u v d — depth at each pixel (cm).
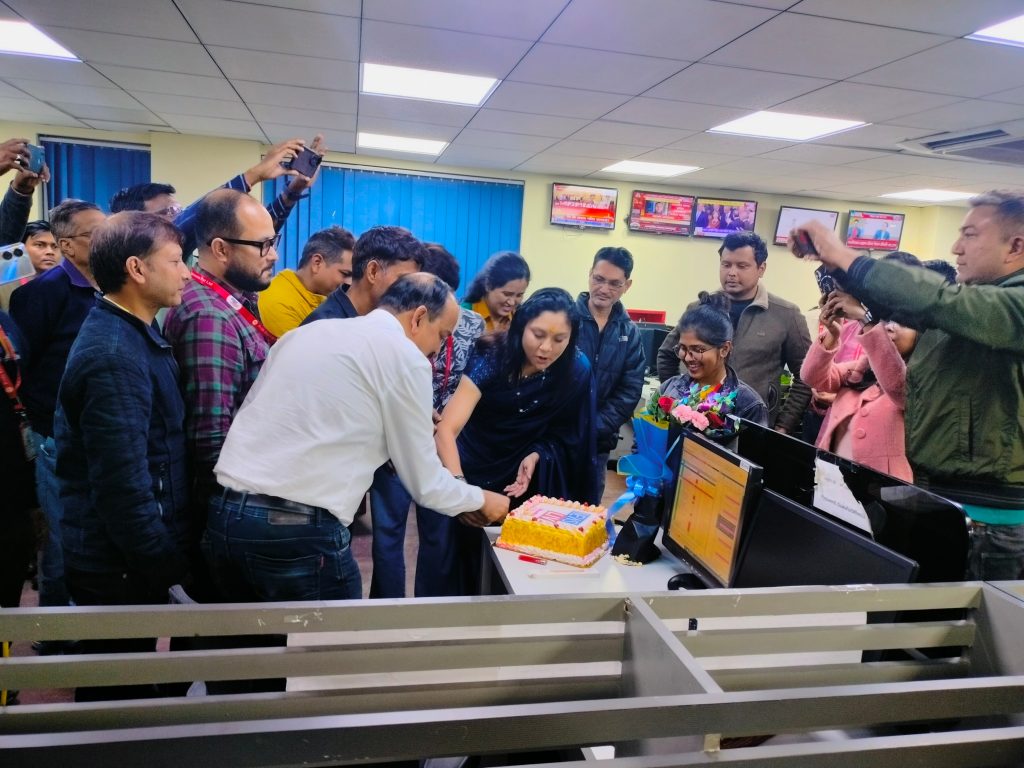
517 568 150
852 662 87
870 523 109
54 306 184
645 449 171
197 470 149
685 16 246
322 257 258
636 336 278
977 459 145
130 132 555
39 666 68
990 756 62
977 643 88
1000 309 129
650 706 58
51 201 561
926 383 154
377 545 218
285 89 387
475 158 582
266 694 73
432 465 138
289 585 130
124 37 307
